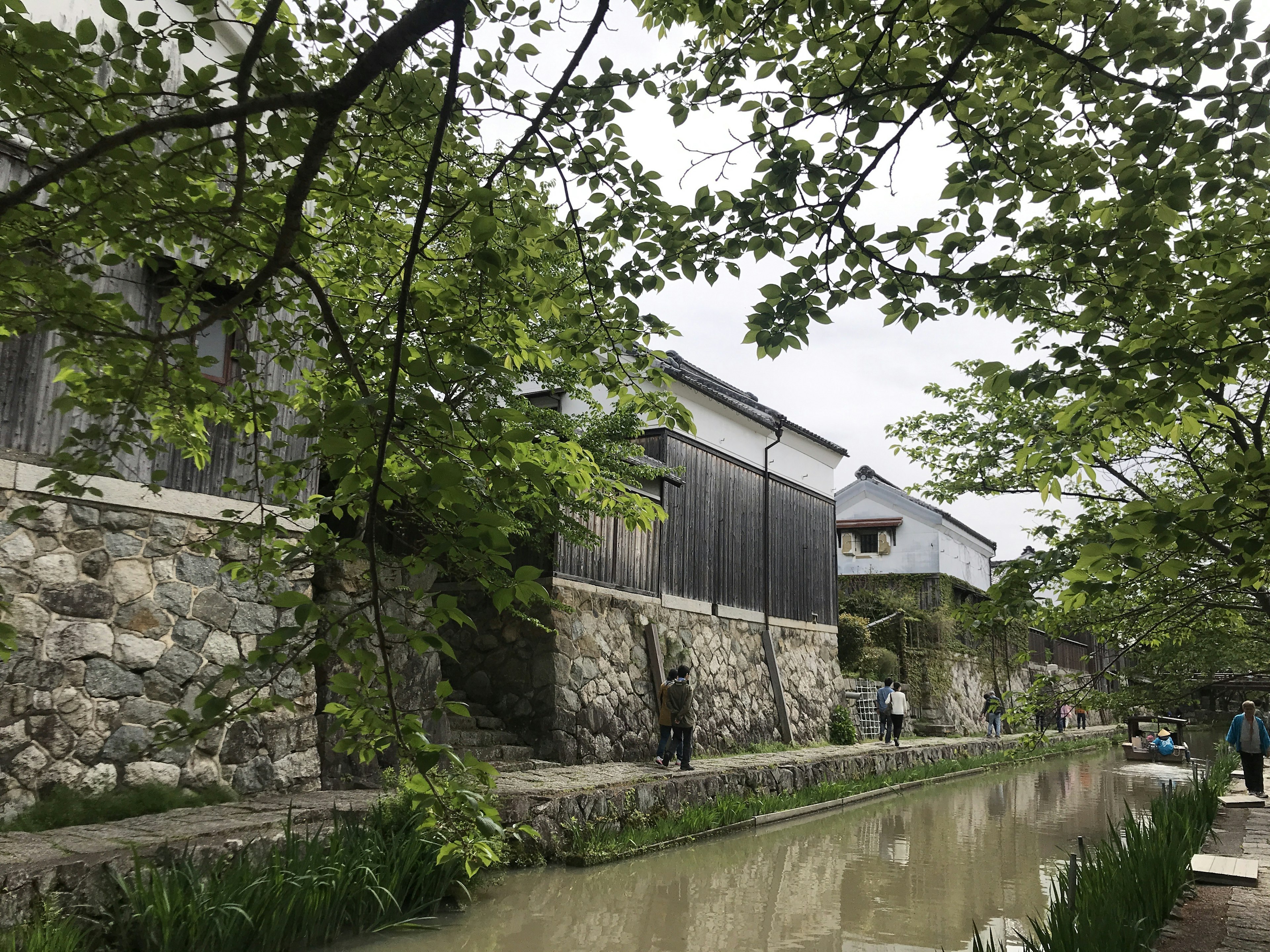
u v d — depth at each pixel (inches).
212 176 124.3
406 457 118.6
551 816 326.0
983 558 1274.6
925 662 955.3
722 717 607.8
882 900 301.9
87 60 108.7
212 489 311.4
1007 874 349.7
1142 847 255.8
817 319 139.2
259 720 311.7
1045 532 285.7
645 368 156.9
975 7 113.4
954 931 263.3
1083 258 128.6
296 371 337.4
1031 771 850.1
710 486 647.8
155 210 119.6
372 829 251.1
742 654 658.2
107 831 225.3
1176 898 231.6
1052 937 189.6
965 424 314.8
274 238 129.0
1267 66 104.7
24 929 166.9
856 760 631.2
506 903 266.5
